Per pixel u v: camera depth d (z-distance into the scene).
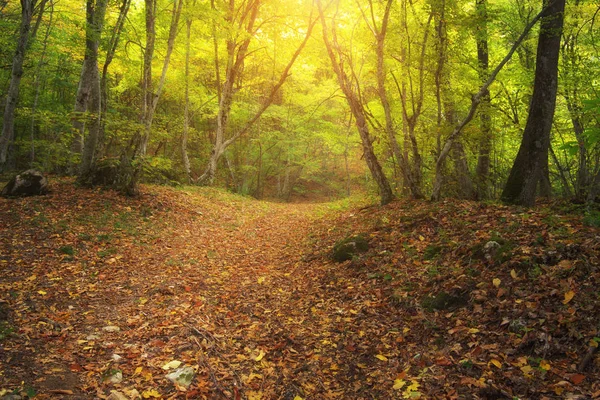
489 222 7.07
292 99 29.89
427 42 11.64
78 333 4.74
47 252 7.46
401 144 15.27
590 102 4.15
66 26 17.56
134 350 4.43
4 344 4.15
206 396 3.69
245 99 29.45
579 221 6.19
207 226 12.10
